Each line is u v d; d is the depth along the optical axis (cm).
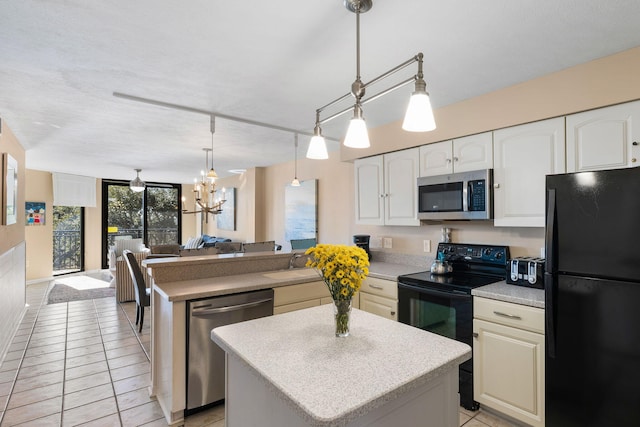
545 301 183
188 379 212
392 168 326
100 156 505
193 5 150
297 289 257
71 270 721
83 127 344
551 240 180
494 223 249
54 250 694
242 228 679
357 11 147
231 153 485
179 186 898
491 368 214
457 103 271
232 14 157
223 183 772
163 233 870
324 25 166
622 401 159
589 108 203
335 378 106
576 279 173
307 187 514
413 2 148
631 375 156
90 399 236
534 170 228
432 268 287
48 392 245
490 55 196
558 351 179
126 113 299
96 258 758
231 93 254
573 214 174
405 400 111
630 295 157
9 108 286
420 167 300
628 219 158
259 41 181
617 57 193
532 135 229
